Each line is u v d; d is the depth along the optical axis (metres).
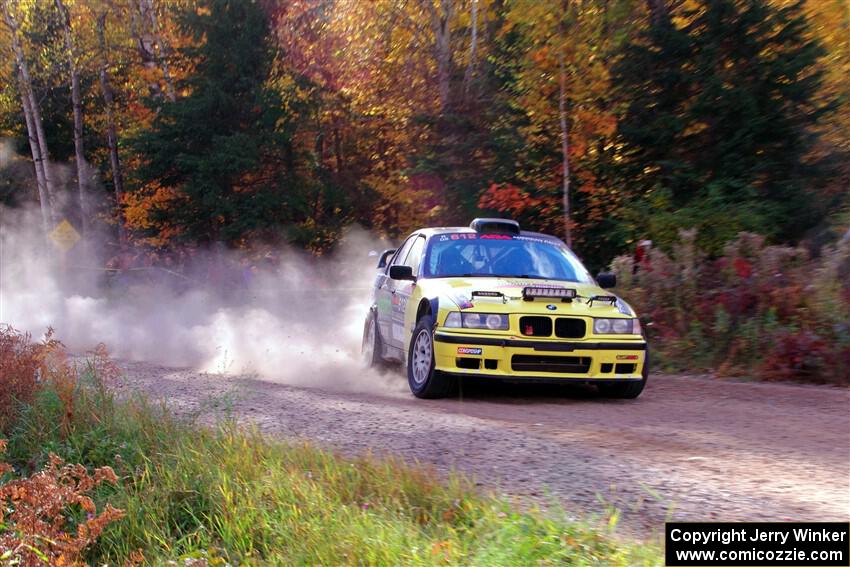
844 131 20.84
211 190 31.88
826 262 11.52
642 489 5.12
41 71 39.06
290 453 5.75
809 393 9.17
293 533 4.47
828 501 4.83
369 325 11.90
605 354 8.46
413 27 28.42
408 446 6.31
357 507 4.72
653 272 12.90
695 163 18.98
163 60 35.19
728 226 16.77
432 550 4.04
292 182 33.59
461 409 8.05
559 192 20.31
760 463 5.74
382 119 31.55
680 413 7.91
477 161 24.12
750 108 18.31
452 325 8.45
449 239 10.16
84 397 7.19
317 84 33.59
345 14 30.06
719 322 11.37
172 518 5.02
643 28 20.16
